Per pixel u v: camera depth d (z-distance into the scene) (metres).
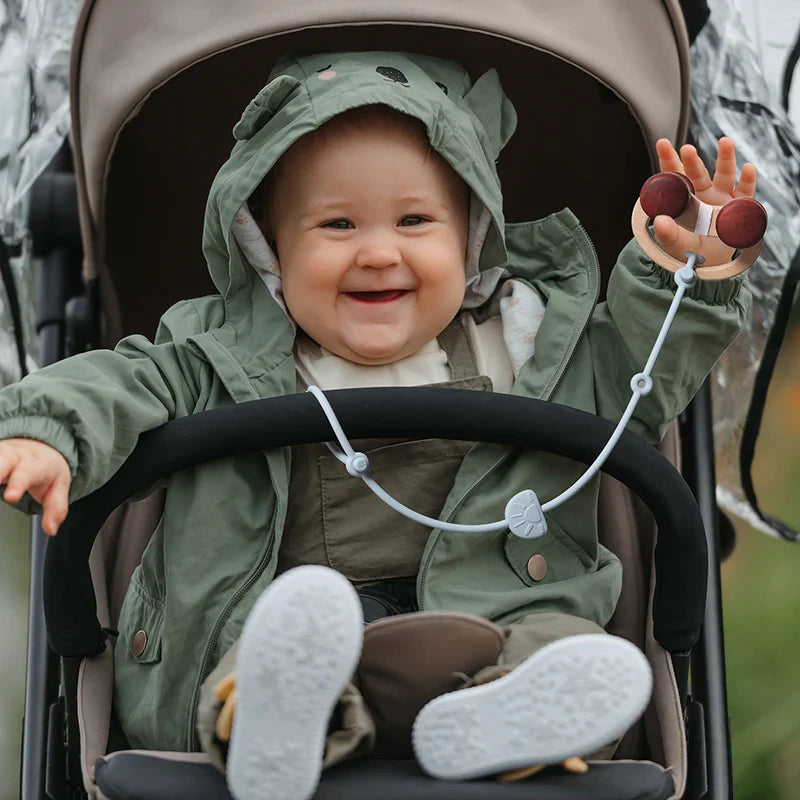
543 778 1.83
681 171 2.17
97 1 2.52
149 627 2.27
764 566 4.35
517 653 1.99
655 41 2.52
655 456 2.16
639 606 2.54
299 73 2.42
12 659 4.03
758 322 3.06
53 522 1.88
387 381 2.41
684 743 2.12
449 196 2.35
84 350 2.79
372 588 2.29
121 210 2.76
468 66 2.67
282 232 2.36
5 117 2.96
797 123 2.96
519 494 2.13
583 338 2.41
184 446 2.13
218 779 1.83
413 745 1.84
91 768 2.04
